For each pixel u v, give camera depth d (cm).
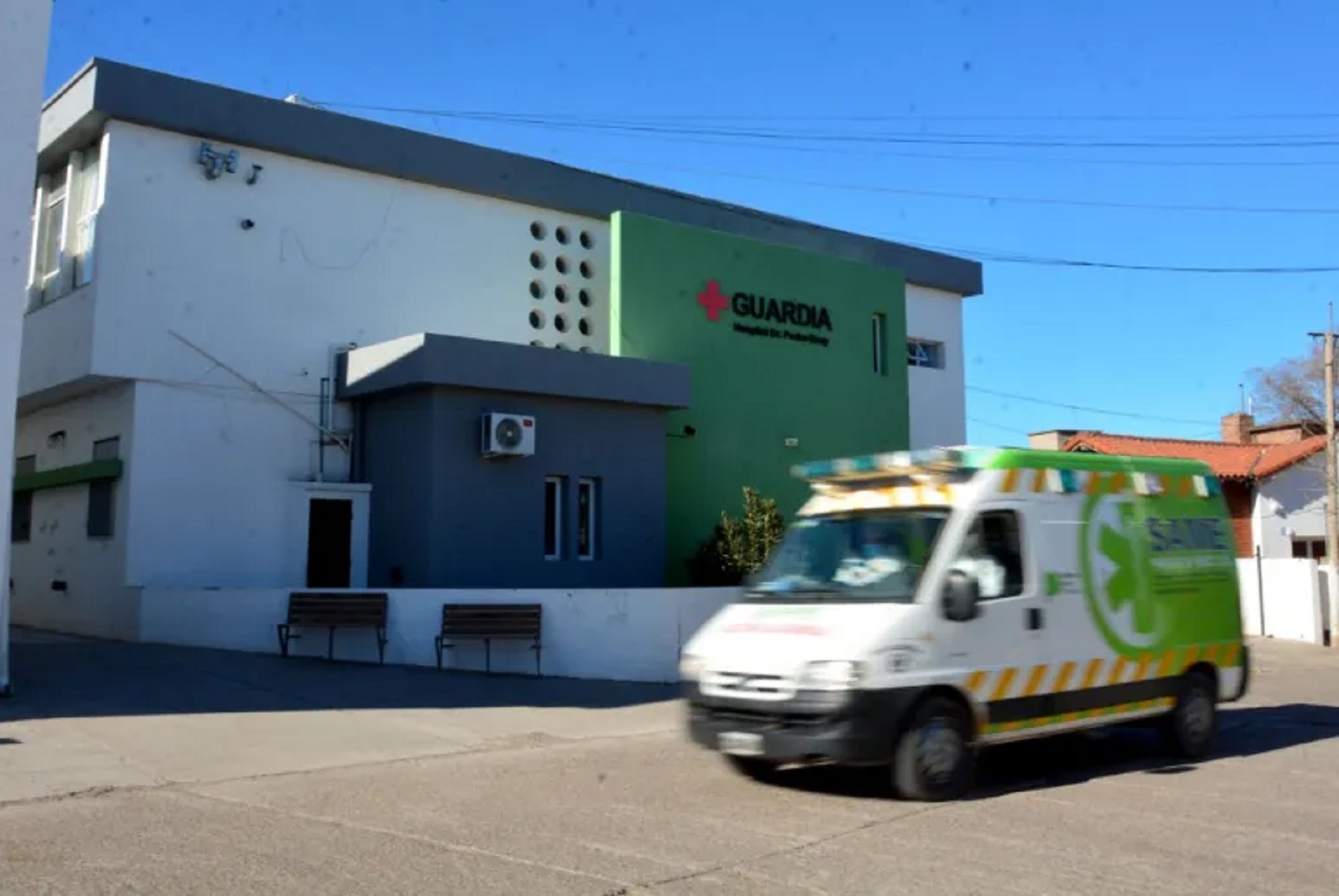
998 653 881
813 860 667
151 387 1747
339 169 1959
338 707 1238
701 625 1669
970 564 880
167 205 1777
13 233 1221
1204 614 1065
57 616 1941
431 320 2047
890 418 2566
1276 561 2847
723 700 851
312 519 1877
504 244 2155
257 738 1067
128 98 1716
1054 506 954
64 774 906
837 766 968
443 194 2086
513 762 1011
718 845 704
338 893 596
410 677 1465
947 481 916
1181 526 1067
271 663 1496
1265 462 3653
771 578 954
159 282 1761
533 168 2172
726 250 2300
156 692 1277
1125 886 618
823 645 822
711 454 2230
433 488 1783
